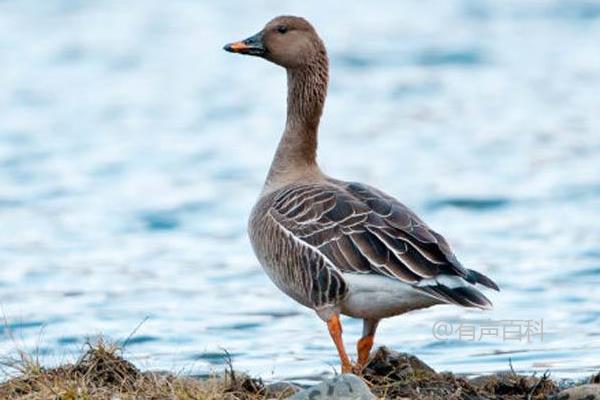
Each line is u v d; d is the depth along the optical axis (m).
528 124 28.72
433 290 9.55
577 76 34.31
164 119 29.91
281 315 14.53
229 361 10.73
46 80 34.16
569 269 16.66
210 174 24.64
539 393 9.91
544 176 23.64
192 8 43.66
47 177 24.41
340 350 9.91
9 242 19.34
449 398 9.59
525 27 41.16
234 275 16.94
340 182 10.97
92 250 18.77
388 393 9.70
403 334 13.37
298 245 10.13
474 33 39.97
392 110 30.75
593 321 13.81
